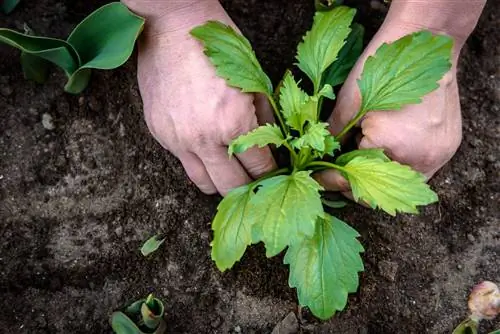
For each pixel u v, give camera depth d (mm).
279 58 648
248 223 495
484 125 660
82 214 605
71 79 578
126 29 542
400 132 515
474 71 674
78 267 594
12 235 595
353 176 501
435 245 625
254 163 542
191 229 608
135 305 552
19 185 605
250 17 661
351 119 553
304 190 488
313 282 506
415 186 475
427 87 501
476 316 604
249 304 596
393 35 554
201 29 516
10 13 635
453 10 530
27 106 620
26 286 587
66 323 583
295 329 591
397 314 602
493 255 627
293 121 520
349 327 595
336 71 592
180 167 619
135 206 609
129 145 620
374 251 612
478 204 639
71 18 645
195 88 519
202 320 591
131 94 628
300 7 667
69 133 619
